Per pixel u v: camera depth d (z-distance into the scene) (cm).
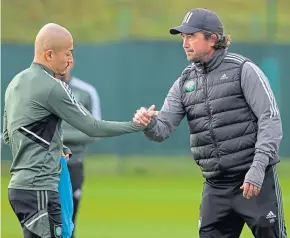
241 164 2427
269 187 2423
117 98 6469
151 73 6475
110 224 4241
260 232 2436
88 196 5447
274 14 7125
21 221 2261
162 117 2509
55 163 2266
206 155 2466
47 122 2255
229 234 2512
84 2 8169
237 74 2412
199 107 2456
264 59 6494
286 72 6481
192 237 3797
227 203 2464
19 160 2259
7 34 7838
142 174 6612
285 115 6475
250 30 7500
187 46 2445
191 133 2498
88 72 6469
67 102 2247
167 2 8125
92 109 3372
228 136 2427
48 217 2247
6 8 7894
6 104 2322
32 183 2241
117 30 8062
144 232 3956
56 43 2275
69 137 3158
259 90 2384
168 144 6588
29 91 2253
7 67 6494
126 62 6475
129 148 6594
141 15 8056
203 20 2428
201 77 2459
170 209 4838
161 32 7962
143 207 4934
